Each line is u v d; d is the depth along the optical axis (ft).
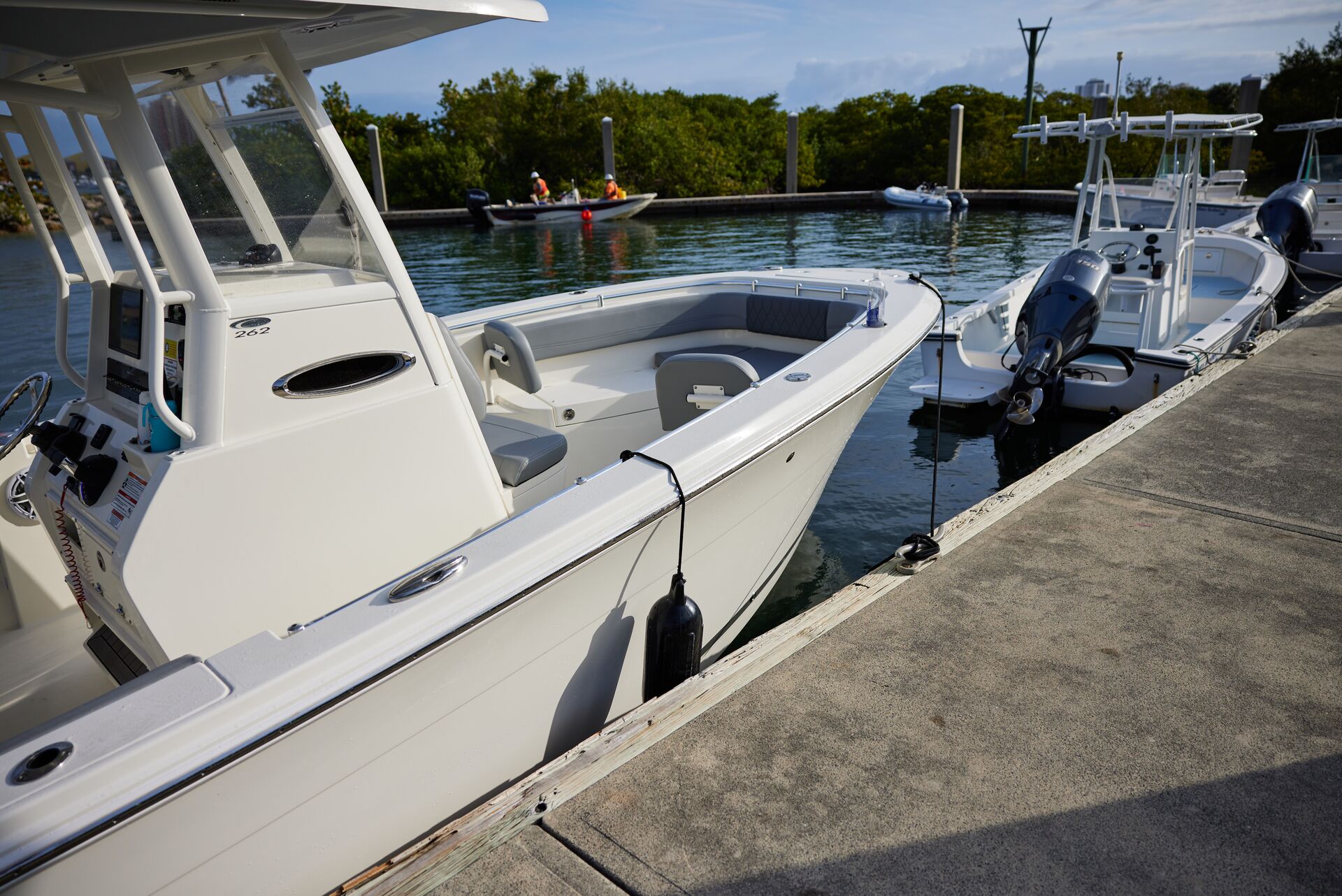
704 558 7.58
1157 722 5.86
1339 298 20.31
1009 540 8.77
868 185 108.88
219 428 5.19
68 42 4.61
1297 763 5.42
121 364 6.38
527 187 104.32
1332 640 6.79
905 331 10.33
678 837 4.94
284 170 5.95
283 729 4.21
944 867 4.69
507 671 5.57
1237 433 11.77
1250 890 4.50
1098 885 4.56
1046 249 47.98
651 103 112.06
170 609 5.09
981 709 6.06
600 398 11.61
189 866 4.17
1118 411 17.30
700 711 6.07
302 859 4.74
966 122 99.40
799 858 4.78
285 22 5.10
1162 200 20.33
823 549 12.80
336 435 5.73
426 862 4.75
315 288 6.00
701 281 14.23
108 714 4.04
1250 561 8.16
